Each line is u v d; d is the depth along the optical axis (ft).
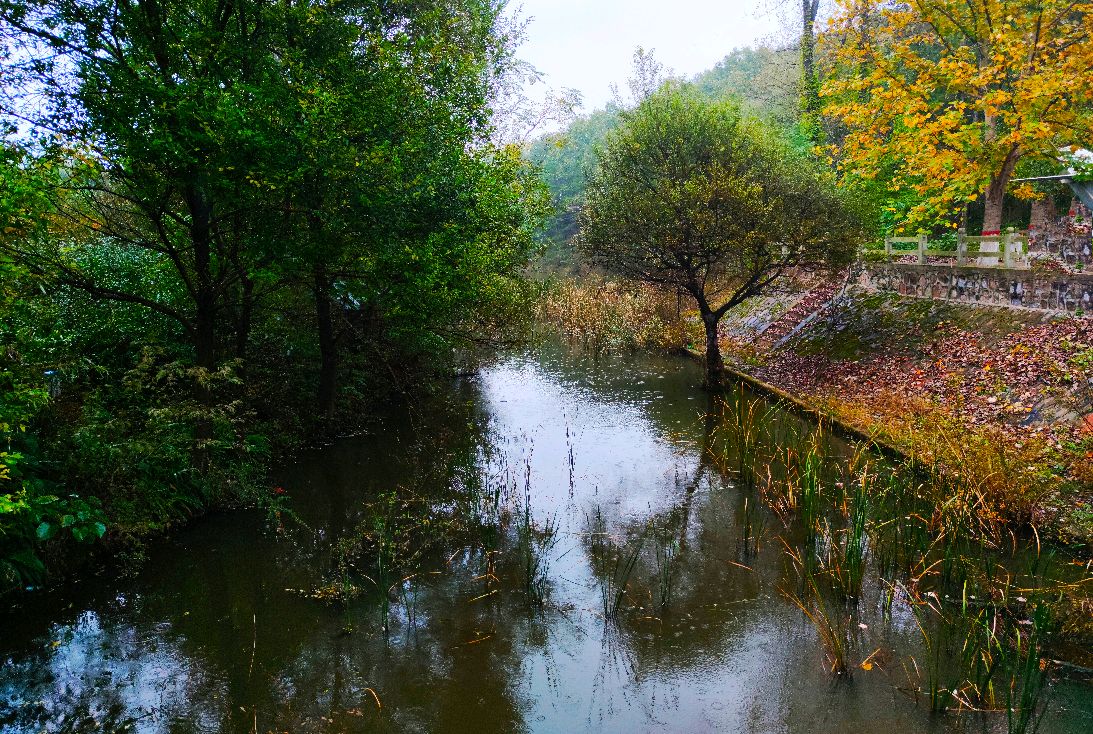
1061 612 19.12
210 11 27.30
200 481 28.55
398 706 17.26
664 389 50.34
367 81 28.45
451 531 27.43
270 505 27.89
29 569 22.25
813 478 26.02
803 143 73.36
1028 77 38.75
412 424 43.14
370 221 29.09
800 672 17.95
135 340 33.09
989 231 46.34
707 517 28.14
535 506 29.71
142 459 27.07
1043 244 39.58
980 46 44.83
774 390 45.29
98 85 22.15
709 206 43.21
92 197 27.58
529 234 42.04
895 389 38.91
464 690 17.85
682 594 22.26
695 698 17.25
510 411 46.06
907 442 31.12
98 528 23.30
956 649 18.38
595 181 48.37
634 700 17.26
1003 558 22.50
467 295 34.65
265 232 27.66
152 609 22.02
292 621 21.25
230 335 38.83
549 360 63.52
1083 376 29.27
